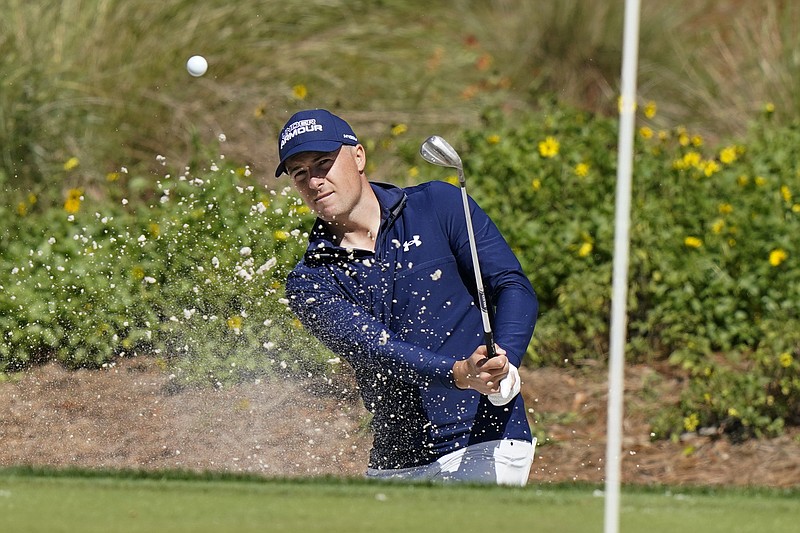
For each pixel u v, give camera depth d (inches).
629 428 972.6
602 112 1673.2
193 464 838.5
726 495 481.1
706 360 1045.8
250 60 1519.4
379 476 620.4
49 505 438.6
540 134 1295.5
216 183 1103.6
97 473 501.7
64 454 853.2
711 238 1119.0
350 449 836.6
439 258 599.2
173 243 1047.0
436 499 459.8
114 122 1384.1
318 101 1512.1
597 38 1705.2
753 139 1349.7
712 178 1190.9
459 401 602.2
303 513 432.1
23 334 995.3
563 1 1727.4
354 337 581.9
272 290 914.1
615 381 431.5
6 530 399.5
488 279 602.2
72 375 981.2
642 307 1097.4
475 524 419.5
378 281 599.8
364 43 1649.9
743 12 1776.6
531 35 1729.8
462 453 601.0
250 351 908.0
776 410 955.3
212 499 453.1
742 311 1085.8
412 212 602.5
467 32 1770.4
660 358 1081.4
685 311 1075.3
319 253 605.0
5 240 1136.2
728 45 1733.5
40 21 1428.4
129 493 461.7
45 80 1360.7
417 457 611.5
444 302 599.5
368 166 1327.5
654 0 1769.2
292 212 1032.8
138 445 865.5
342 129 600.4
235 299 940.0
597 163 1210.0
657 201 1151.6
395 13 1761.8
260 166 1371.8
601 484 507.8
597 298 1074.1
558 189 1185.4
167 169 1357.0
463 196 582.2
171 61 1457.9
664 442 949.2
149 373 972.6
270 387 897.5
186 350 939.3
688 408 959.6
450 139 1477.6
